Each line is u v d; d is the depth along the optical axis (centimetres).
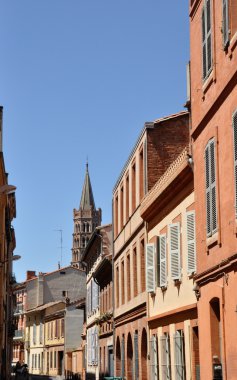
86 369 6350
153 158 3183
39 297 10269
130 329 3628
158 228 2873
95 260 5819
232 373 1664
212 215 1838
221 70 1784
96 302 5619
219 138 1794
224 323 1739
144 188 3189
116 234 4250
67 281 10406
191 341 2288
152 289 2888
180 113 3247
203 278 1922
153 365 2895
